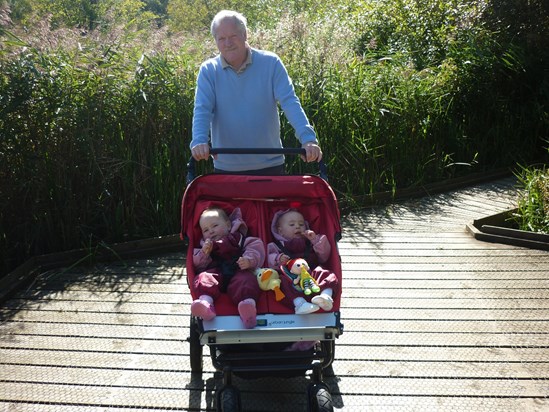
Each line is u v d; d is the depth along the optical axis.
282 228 3.54
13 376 3.88
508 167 9.08
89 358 4.10
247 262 3.23
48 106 5.96
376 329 4.45
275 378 3.80
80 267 5.77
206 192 3.64
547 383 3.75
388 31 11.20
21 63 6.07
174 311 4.82
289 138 7.14
